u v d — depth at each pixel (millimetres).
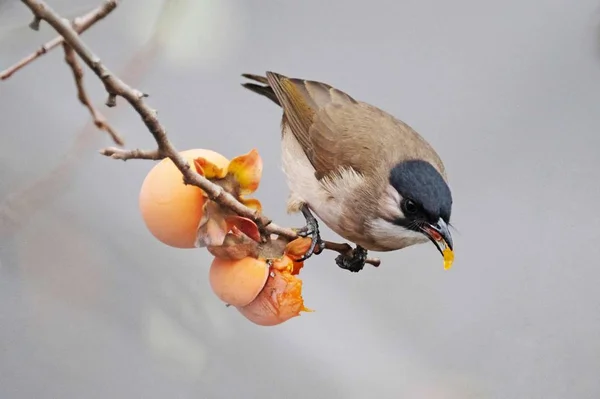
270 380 10273
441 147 11969
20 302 9508
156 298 9969
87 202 9891
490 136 12055
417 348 11133
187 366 9938
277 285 7082
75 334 9742
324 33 12031
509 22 12539
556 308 11383
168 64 9992
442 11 12445
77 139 8570
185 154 6859
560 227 11750
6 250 9305
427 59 12297
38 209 8250
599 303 11328
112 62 10016
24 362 9711
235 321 10289
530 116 12141
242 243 7035
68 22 5367
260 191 11422
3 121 10070
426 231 9539
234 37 10727
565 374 11148
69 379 9711
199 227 6762
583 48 12398
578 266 11523
